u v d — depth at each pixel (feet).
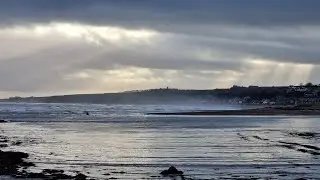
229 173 121.70
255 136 241.14
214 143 201.98
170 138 228.84
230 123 375.45
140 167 131.13
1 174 112.57
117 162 141.38
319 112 638.94
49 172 118.01
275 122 390.01
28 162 136.77
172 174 118.62
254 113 615.98
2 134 255.09
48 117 496.23
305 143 200.34
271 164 138.10
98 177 113.29
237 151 170.81
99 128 311.88
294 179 113.29
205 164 137.39
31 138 228.63
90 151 171.22
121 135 250.57
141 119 452.76
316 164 138.51
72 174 117.60
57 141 212.23
